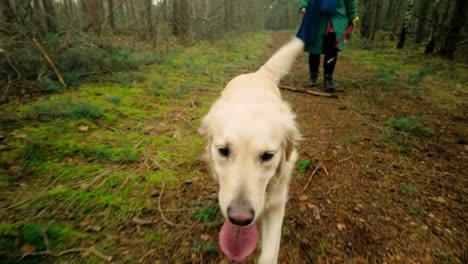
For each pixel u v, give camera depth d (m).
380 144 0.94
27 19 1.59
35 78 1.29
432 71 1.77
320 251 0.55
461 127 1.03
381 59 2.40
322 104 1.33
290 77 1.84
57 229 0.56
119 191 0.68
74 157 0.80
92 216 0.61
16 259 0.50
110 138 0.91
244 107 0.53
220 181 0.49
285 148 0.54
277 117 0.52
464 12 2.14
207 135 0.56
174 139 0.94
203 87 1.47
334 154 0.88
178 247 0.55
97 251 0.53
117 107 1.12
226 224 0.50
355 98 1.38
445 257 0.53
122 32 2.81
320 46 1.46
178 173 0.77
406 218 0.62
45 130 0.88
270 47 3.62
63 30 1.65
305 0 1.45
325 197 0.70
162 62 1.88
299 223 0.62
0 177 0.69
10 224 0.56
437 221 0.61
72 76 1.34
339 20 1.41
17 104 1.06
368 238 0.58
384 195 0.70
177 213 0.63
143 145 0.89
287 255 0.55
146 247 0.54
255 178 0.45
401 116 1.15
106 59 1.57
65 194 0.65
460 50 2.57
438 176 0.76
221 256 0.54
